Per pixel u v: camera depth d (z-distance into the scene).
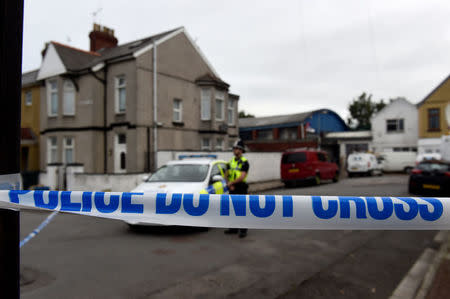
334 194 8.57
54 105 16.48
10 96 1.15
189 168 7.19
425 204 1.38
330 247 5.35
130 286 3.58
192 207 1.48
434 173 11.24
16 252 1.19
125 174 11.42
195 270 4.11
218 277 3.89
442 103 26.30
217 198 1.48
